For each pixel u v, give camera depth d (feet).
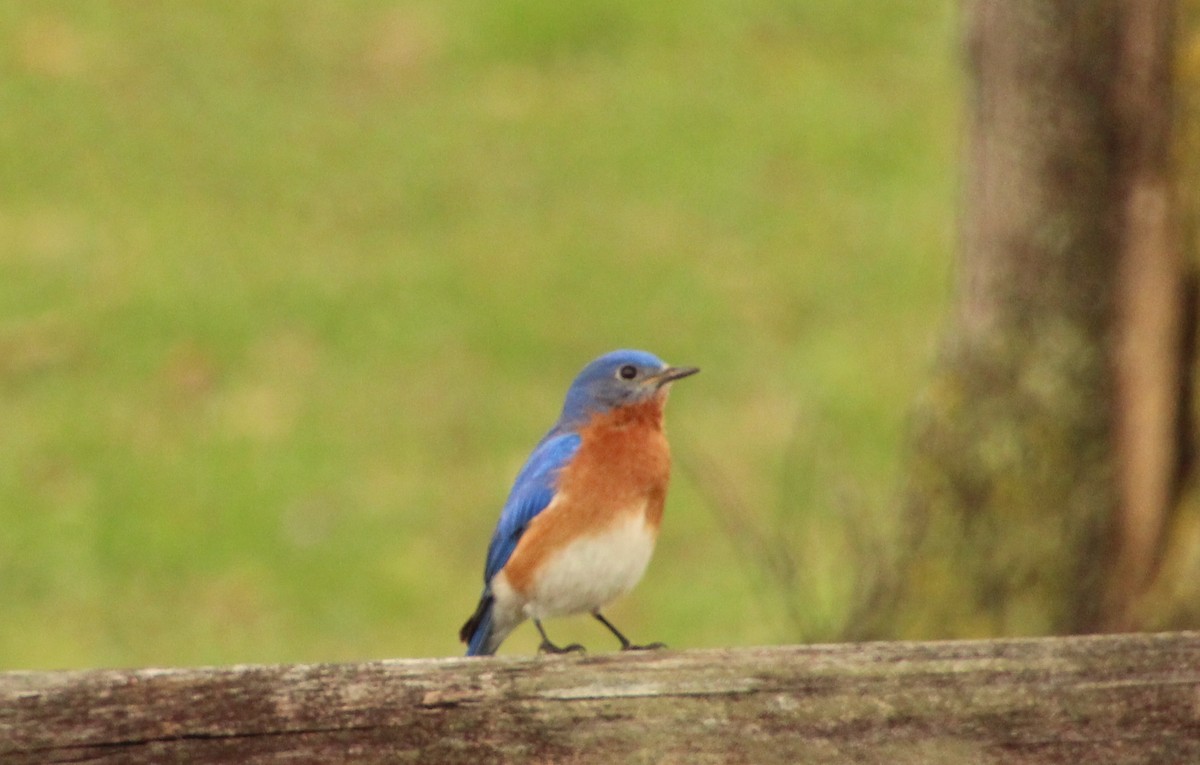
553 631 47.55
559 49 84.28
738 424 56.24
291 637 46.44
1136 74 34.65
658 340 61.72
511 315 63.16
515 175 73.72
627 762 14.40
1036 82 35.24
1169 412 35.14
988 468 36.32
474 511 52.13
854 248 67.36
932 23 85.25
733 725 14.51
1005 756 14.74
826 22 85.97
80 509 52.39
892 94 79.30
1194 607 33.99
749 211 70.38
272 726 13.97
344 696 14.10
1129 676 14.96
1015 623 36.09
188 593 48.52
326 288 64.90
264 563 49.83
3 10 87.76
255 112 79.05
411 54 84.07
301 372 59.88
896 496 37.81
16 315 63.21
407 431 56.39
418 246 68.33
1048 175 35.47
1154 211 34.94
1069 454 35.73
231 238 68.95
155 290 64.69
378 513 51.98
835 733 14.62
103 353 60.95
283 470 54.29
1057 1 34.83
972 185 36.88
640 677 14.53
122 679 13.79
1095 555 35.58
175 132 77.36
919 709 14.73
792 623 39.17
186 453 55.36
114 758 13.70
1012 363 36.14
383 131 77.71
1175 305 35.06
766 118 77.77
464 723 14.26
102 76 81.82
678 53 83.61
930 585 36.78
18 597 48.32
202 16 87.81
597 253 67.51
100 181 73.20
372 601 48.06
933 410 37.17
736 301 63.93
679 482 53.36
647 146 75.72
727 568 49.29
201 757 13.84
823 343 61.16
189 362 60.44
